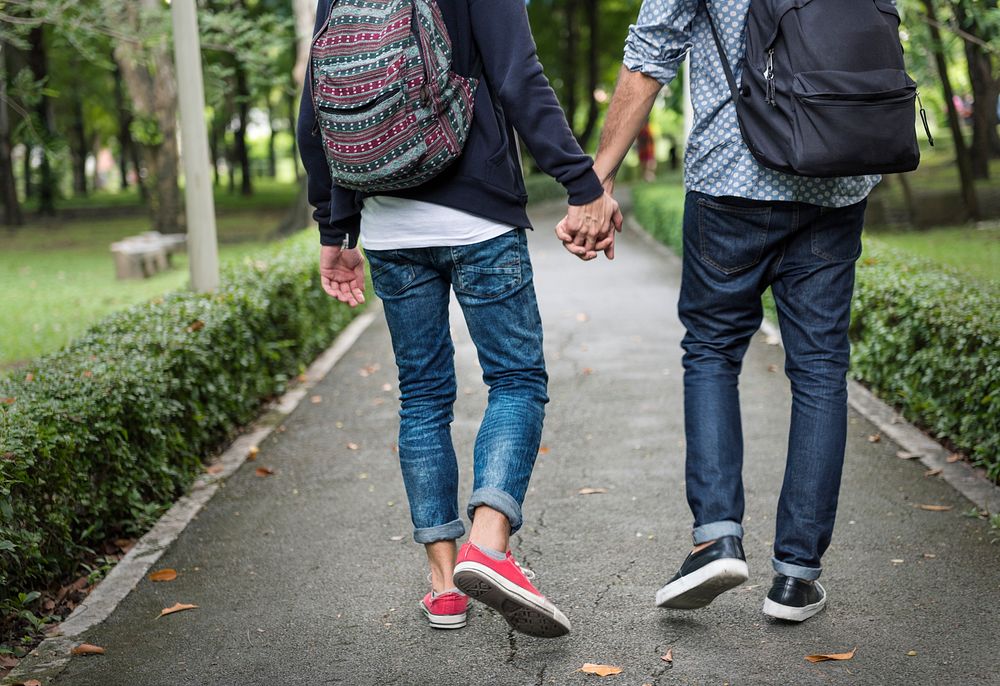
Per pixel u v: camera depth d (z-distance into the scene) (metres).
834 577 3.30
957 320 4.66
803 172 2.53
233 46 8.43
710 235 2.80
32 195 37.69
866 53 2.54
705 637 2.90
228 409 5.53
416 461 2.93
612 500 4.26
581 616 3.09
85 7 6.59
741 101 2.66
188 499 4.51
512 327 2.76
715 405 2.83
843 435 2.82
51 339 9.56
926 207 15.26
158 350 4.80
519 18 2.55
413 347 2.87
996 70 6.57
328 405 6.33
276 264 7.85
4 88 6.23
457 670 2.78
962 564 3.37
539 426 2.78
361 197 2.75
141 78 18.95
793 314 2.82
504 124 2.70
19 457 3.17
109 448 3.87
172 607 3.29
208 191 7.45
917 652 2.76
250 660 2.91
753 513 4.01
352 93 2.55
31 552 3.22
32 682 2.80
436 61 2.54
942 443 4.86
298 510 4.33
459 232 2.67
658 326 8.85
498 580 2.49
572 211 2.60
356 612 3.22
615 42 36.56
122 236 23.19
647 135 32.31
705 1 2.72
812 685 2.60
